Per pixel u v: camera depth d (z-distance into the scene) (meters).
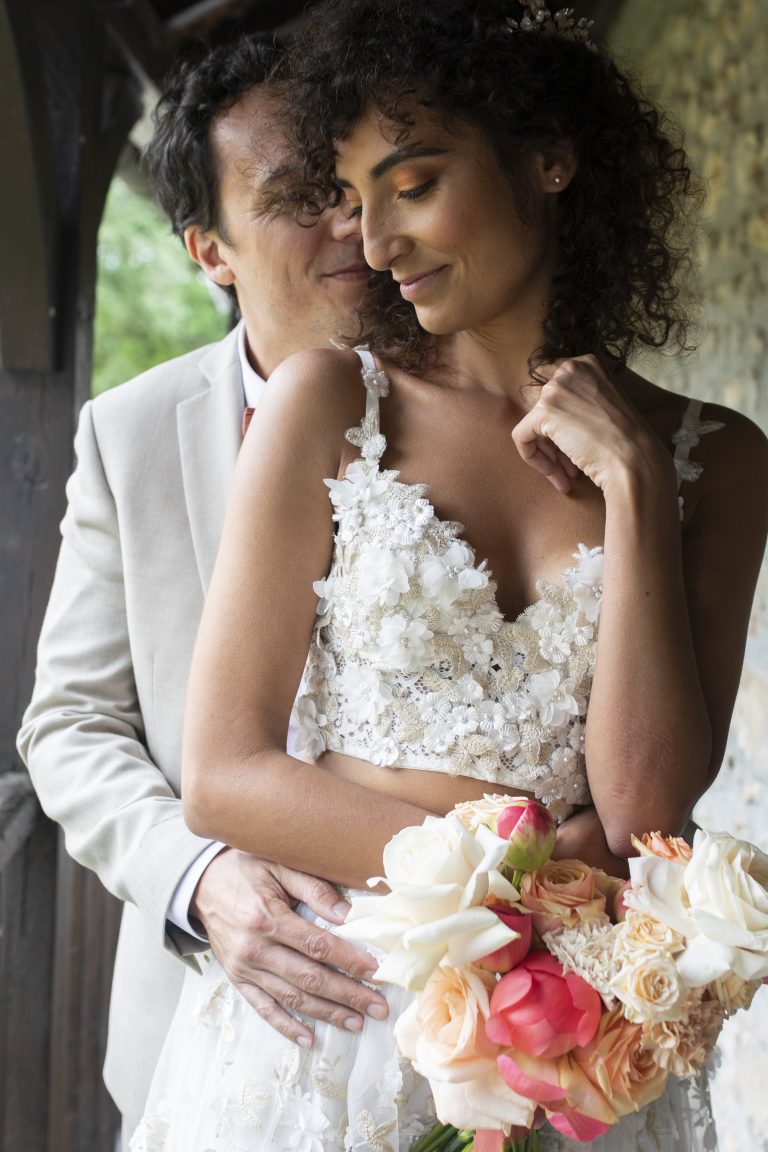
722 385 3.60
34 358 3.25
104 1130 3.42
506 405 1.69
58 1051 3.39
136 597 2.08
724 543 1.74
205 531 2.08
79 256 3.28
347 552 1.57
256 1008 1.53
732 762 3.41
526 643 1.56
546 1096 1.13
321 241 2.19
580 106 1.61
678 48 4.12
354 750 1.58
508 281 1.57
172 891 1.72
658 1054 1.17
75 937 3.39
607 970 1.15
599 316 1.69
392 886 1.18
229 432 2.13
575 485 1.64
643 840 1.46
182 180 2.28
